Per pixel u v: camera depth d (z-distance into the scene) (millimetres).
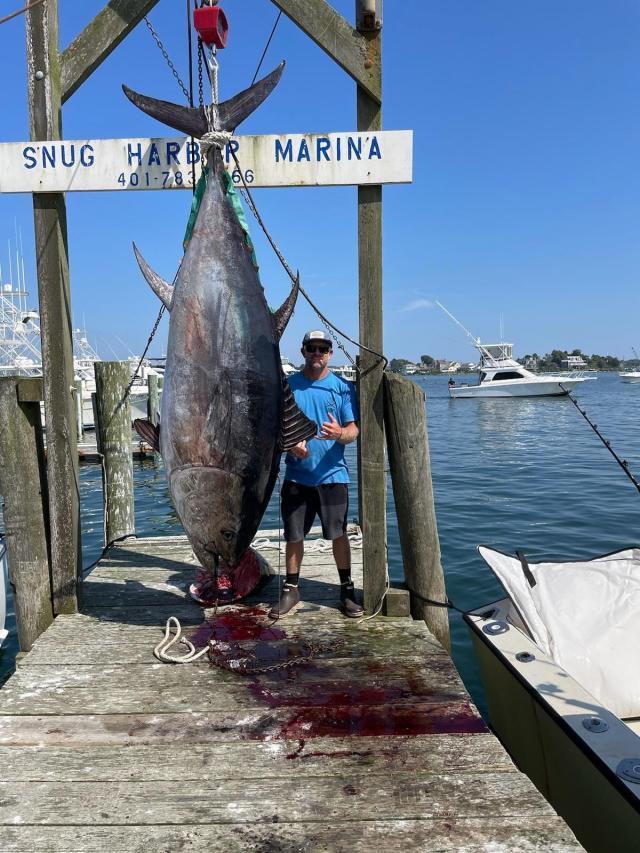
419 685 2873
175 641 3334
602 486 11070
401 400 3559
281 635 3424
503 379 38844
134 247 2895
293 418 3047
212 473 2713
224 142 2854
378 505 3656
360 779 2199
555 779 2793
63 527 3680
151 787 2166
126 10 3379
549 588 3578
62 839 1926
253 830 1955
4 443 3527
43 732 2516
